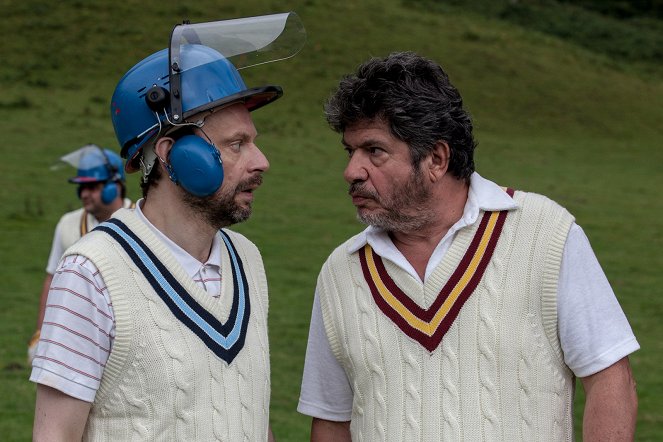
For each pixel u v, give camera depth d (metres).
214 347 3.34
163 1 39.66
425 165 3.48
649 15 59.03
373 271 3.68
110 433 3.27
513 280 3.52
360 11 43.31
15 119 27.67
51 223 19.00
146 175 3.42
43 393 3.22
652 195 26.62
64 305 3.21
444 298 3.54
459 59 40.56
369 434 3.65
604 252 19.88
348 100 3.46
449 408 3.51
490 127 34.47
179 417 3.25
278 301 14.91
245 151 3.40
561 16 53.53
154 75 3.39
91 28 36.66
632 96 41.78
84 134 26.53
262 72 35.25
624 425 3.42
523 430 3.48
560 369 3.55
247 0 41.06
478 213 3.58
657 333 14.55
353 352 3.67
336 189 23.64
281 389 10.96
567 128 36.00
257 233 19.16
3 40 35.12
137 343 3.24
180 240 3.41
